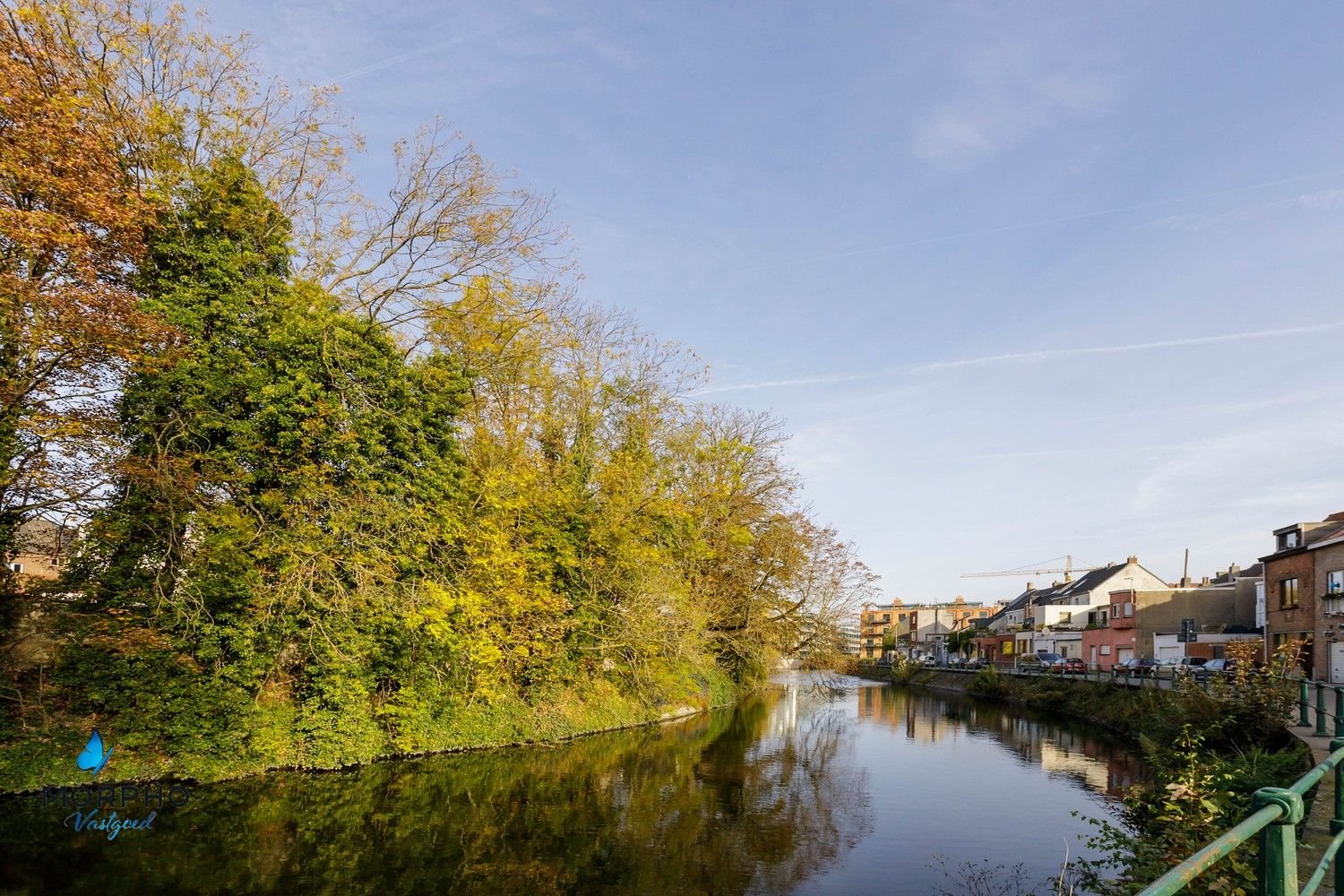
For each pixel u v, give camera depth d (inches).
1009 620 3356.3
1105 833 410.6
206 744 639.8
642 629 1024.9
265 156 757.9
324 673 706.8
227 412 672.4
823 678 1718.8
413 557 764.0
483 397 961.5
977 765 875.4
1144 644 2095.2
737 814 628.1
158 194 625.3
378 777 687.7
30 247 528.4
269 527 675.4
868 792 722.8
